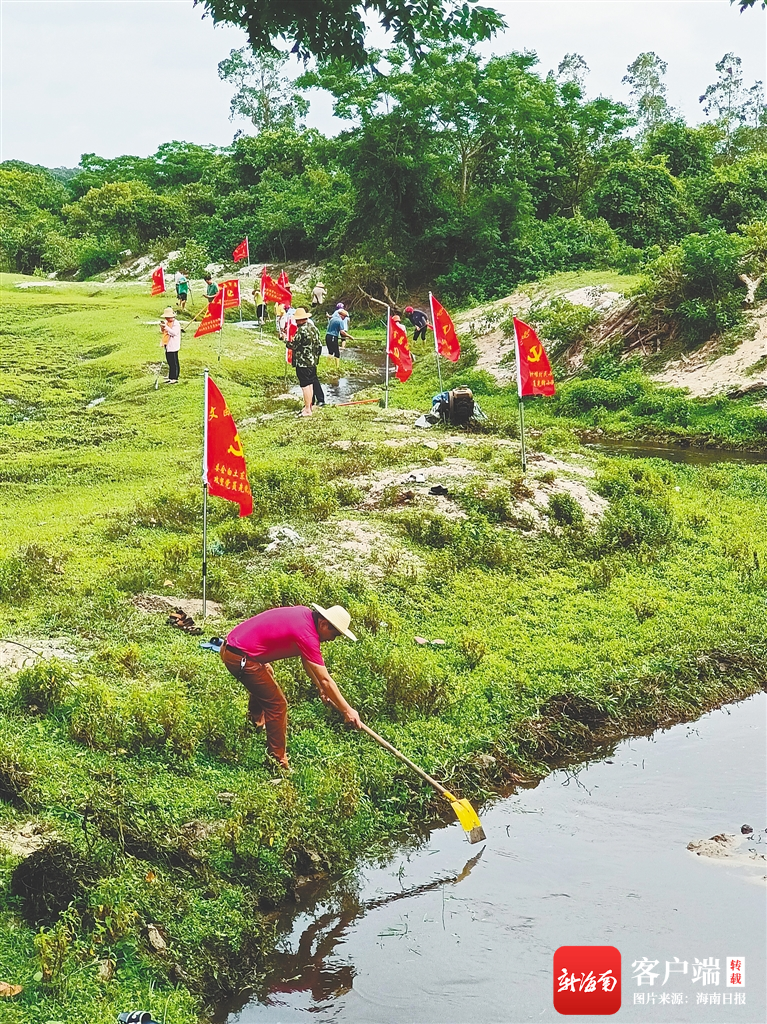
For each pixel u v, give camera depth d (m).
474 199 41.81
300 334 18.28
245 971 5.44
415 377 27.08
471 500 12.51
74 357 28.39
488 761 7.57
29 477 15.51
